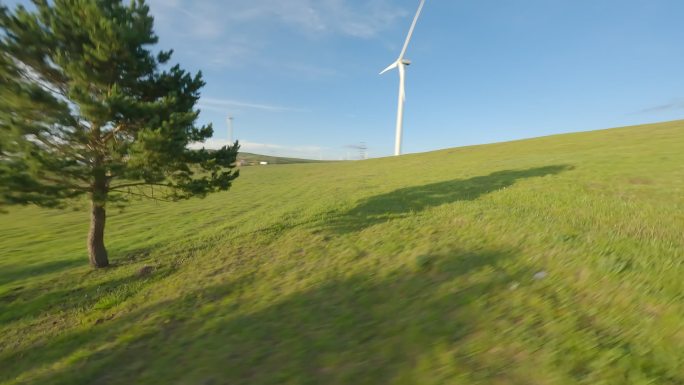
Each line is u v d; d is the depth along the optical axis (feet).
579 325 15.37
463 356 15.08
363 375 15.30
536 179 67.31
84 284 45.52
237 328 23.53
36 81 41.75
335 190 103.24
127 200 44.39
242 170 254.88
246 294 30.78
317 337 19.79
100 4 42.24
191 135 42.96
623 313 15.55
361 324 20.33
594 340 14.06
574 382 12.15
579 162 84.99
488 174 85.81
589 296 17.65
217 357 19.74
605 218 33.68
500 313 17.94
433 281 24.16
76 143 42.11
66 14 39.22
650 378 11.60
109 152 42.11
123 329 27.89
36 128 37.52
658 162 72.02
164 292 36.27
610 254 21.74
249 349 20.04
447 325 17.93
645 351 12.89
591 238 25.55
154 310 30.99
